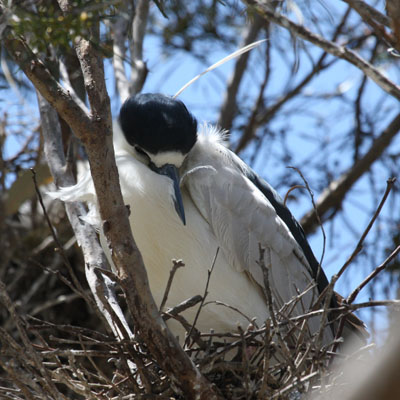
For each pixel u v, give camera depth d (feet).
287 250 22.26
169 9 31.19
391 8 13.01
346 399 8.38
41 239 32.58
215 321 21.35
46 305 30.42
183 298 21.39
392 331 10.13
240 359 18.93
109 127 15.24
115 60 30.30
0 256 31.94
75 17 14.30
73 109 14.92
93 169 15.20
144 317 15.44
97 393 17.31
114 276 15.40
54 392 16.30
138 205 20.80
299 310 22.24
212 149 22.56
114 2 14.30
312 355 17.80
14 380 16.63
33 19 14.19
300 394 18.20
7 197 31.09
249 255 21.48
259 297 21.72
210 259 21.17
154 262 21.13
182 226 21.08
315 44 19.90
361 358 16.34
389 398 7.98
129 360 18.95
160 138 21.47
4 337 16.72
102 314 18.94
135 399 17.04
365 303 16.74
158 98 22.38
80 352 17.47
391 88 18.97
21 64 14.93
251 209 21.85
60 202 32.30
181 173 22.38
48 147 24.43
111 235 15.34
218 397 16.42
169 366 15.65
